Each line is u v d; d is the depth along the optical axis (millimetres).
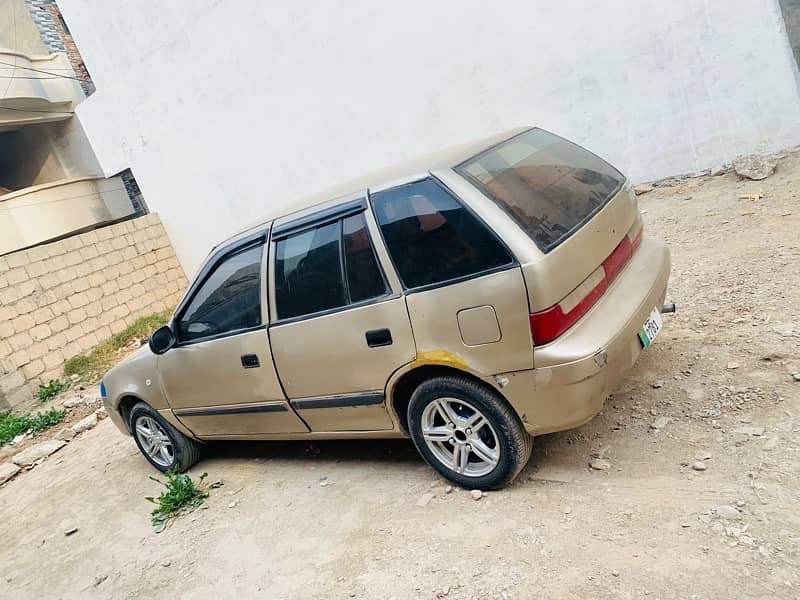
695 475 2693
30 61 14125
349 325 3152
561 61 8125
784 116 7102
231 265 3779
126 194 14617
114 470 5492
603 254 2920
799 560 2088
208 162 11969
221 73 11031
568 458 3141
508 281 2604
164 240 12828
